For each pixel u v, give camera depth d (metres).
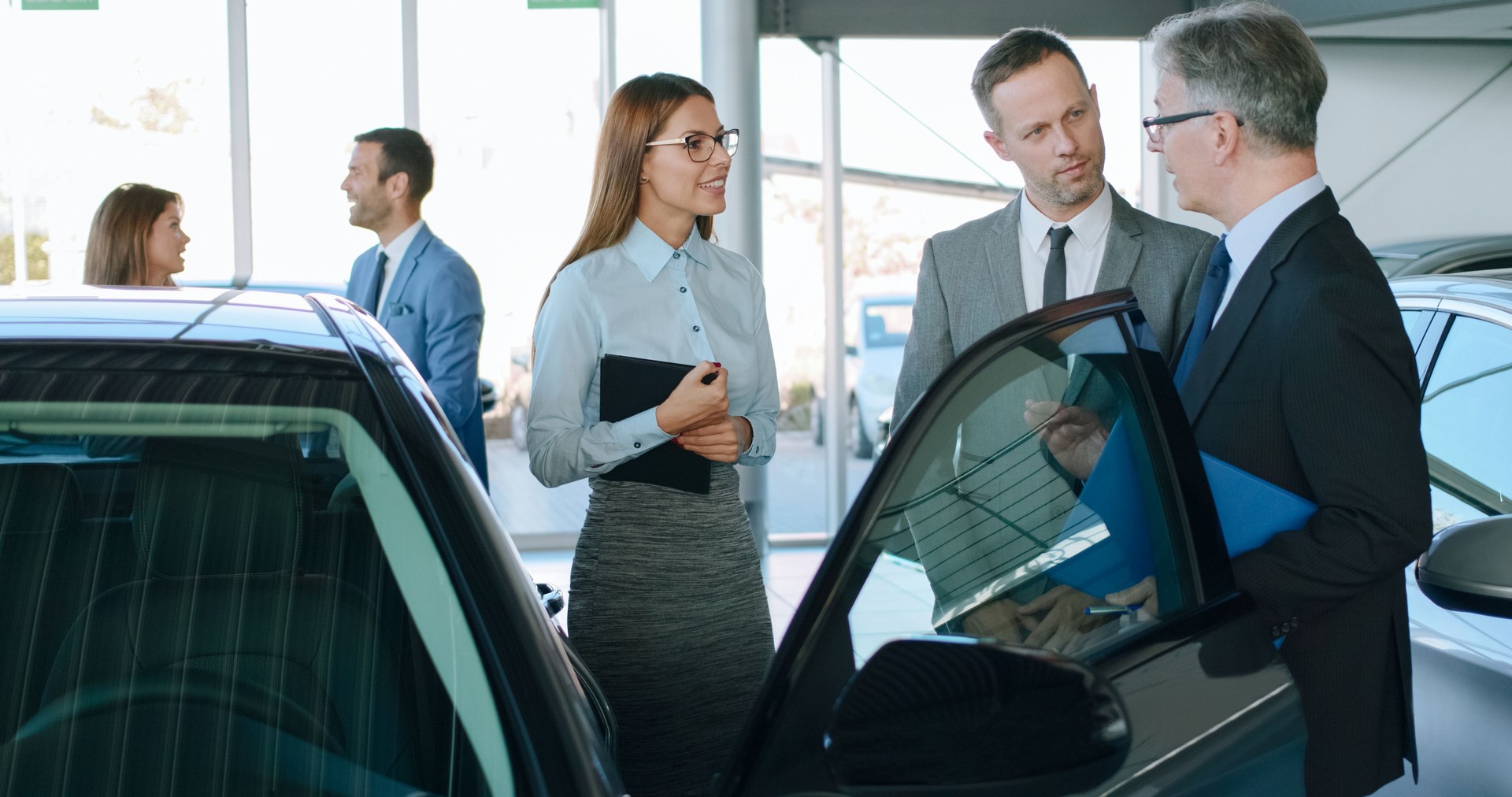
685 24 6.33
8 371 1.17
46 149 6.04
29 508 1.11
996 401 1.24
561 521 6.47
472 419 3.41
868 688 0.98
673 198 2.08
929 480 1.17
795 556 6.32
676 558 2.01
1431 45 6.23
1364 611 1.58
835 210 6.36
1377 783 1.60
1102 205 2.15
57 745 1.05
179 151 6.11
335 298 1.48
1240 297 1.62
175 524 1.12
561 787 0.99
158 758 1.05
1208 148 1.71
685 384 1.94
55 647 1.08
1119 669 1.30
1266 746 1.35
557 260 6.40
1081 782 0.96
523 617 1.09
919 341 2.28
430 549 1.11
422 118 6.25
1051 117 2.04
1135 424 1.43
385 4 6.18
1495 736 1.97
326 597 1.10
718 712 2.05
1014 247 2.20
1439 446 2.33
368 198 3.42
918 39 6.27
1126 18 6.11
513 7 6.26
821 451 6.55
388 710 1.06
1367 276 1.53
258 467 1.14
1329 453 1.48
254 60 6.12
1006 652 1.01
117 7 6.01
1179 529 1.46
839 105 6.32
